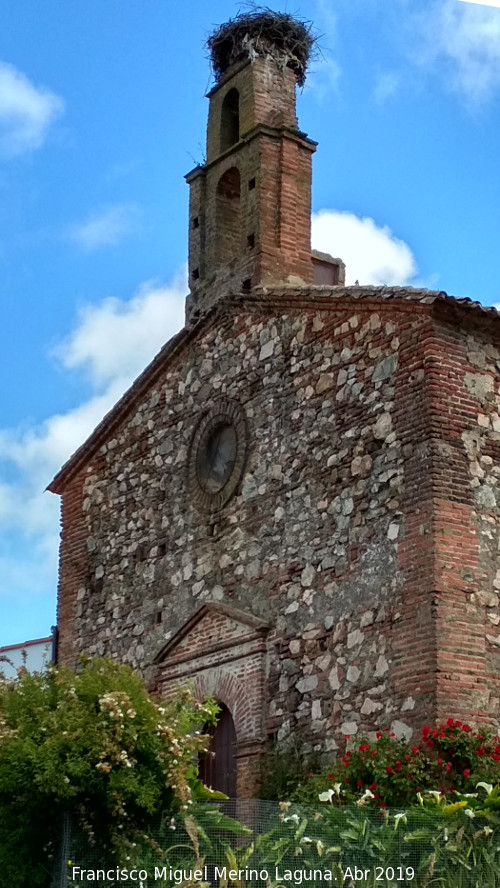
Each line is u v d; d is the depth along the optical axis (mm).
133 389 25531
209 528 22688
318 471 20453
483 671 17594
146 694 13672
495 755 16406
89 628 25281
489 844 13883
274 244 23859
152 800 12641
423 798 14805
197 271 25375
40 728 12859
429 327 18906
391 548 18594
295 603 20188
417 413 18750
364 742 17484
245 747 20125
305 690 19484
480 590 18000
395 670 17938
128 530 24953
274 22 25453
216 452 23266
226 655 21266
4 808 12789
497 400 19156
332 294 20734
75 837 12500
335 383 20562
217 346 23734
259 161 24266
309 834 13344
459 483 18359
